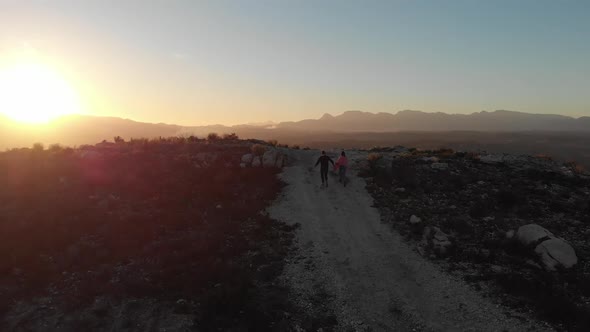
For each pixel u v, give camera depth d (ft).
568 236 54.08
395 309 42.73
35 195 63.67
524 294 42.42
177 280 46.14
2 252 48.73
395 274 48.67
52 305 42.19
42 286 44.73
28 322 39.91
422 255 51.70
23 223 54.44
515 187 70.79
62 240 52.60
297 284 47.14
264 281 47.32
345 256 52.80
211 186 73.82
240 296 42.80
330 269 49.96
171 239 55.16
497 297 42.52
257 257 51.88
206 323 39.60
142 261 49.85
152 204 65.36
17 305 42.01
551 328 37.45
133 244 53.16
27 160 81.56
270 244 55.52
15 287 44.27
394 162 86.02
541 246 49.11
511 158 93.50
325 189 75.77
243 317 40.65
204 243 53.36
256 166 86.89
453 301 42.88
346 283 47.24
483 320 39.60
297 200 70.79
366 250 53.98
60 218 57.41
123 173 75.92
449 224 57.62
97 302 42.63
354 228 59.98
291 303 43.80
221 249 52.95
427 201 66.54
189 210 64.23
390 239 56.29
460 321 40.01
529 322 38.50
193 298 43.52
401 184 73.92
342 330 40.14
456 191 70.03
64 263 48.16
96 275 46.42
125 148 95.04
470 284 45.09
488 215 60.75
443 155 95.81
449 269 48.29
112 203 63.57
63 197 63.82
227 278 46.37
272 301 43.68
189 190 71.51
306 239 57.26
